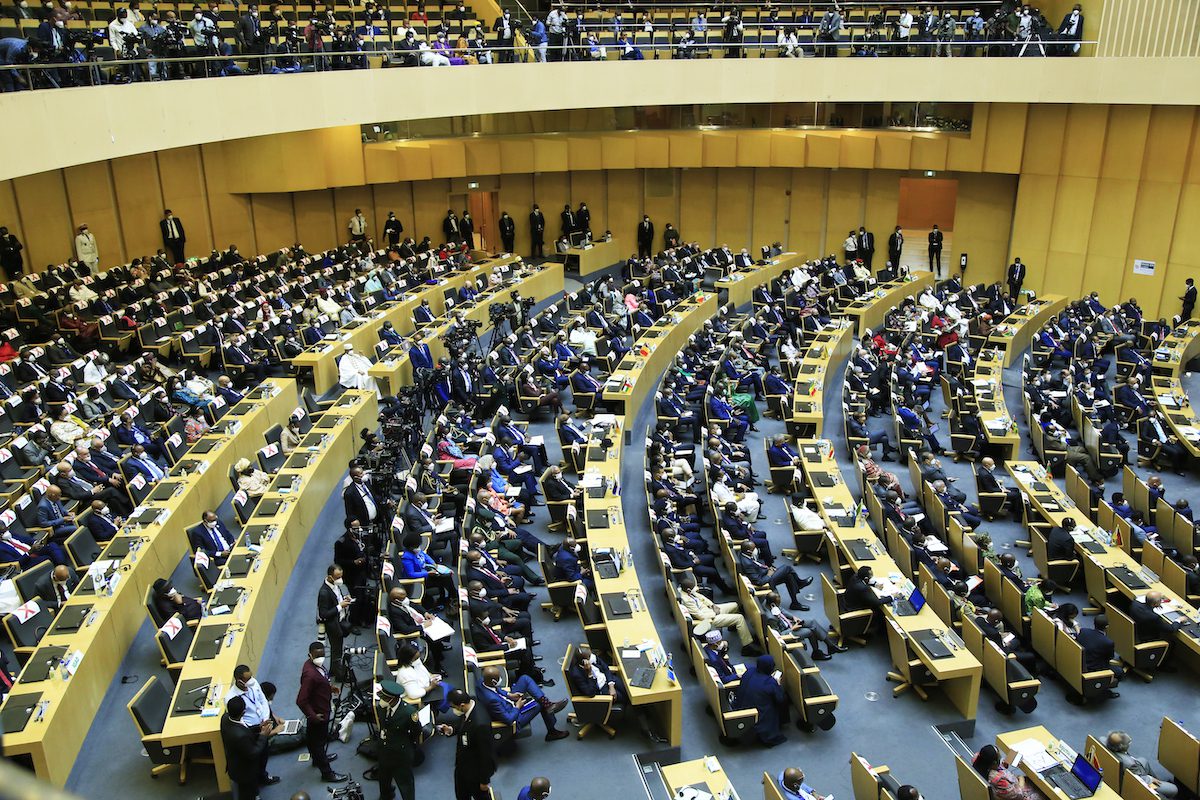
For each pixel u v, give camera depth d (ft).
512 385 71.00
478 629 40.50
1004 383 84.43
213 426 57.98
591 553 46.44
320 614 40.63
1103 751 34.37
